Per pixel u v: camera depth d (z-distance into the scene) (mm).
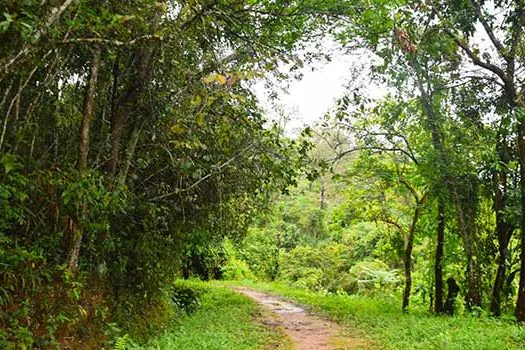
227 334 10641
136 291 10312
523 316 13094
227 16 8094
